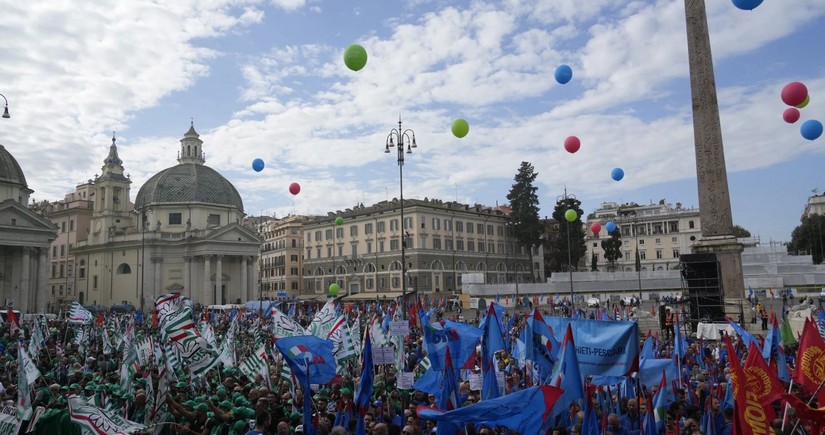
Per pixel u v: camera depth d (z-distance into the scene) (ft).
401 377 43.50
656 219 388.78
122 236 293.43
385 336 67.26
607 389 44.19
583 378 35.42
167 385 40.01
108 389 46.68
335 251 317.42
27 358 44.60
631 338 33.83
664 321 99.91
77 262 313.53
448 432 33.96
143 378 52.01
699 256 100.17
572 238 292.20
